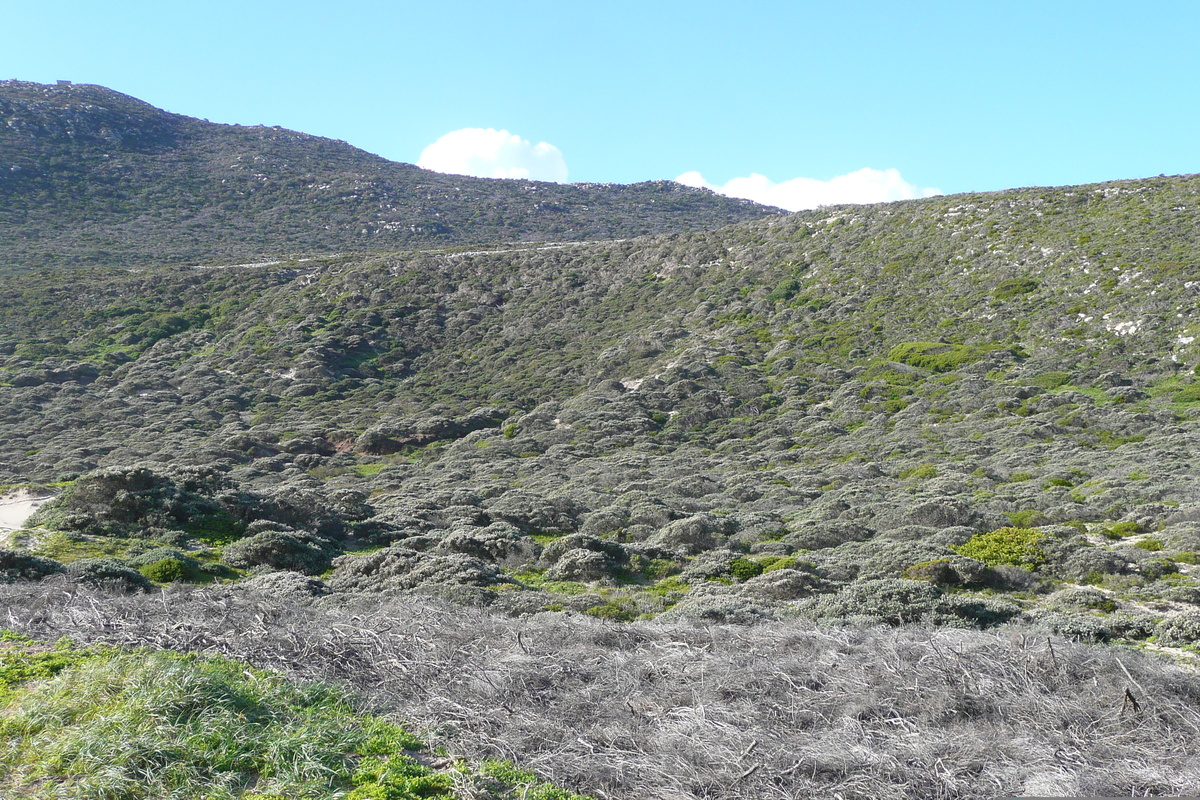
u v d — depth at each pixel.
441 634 8.71
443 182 141.75
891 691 7.12
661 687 7.48
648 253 69.12
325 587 14.31
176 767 5.40
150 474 18.66
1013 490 22.88
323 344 54.66
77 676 6.70
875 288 53.53
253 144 142.12
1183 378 35.47
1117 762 5.84
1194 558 14.32
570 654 8.26
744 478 27.98
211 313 62.19
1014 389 37.25
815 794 5.50
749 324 53.28
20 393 44.59
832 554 16.67
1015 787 5.55
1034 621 10.70
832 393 41.53
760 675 7.53
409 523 21.22
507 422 42.19
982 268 51.56
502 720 6.54
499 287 66.19
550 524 21.75
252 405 46.59
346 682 7.26
